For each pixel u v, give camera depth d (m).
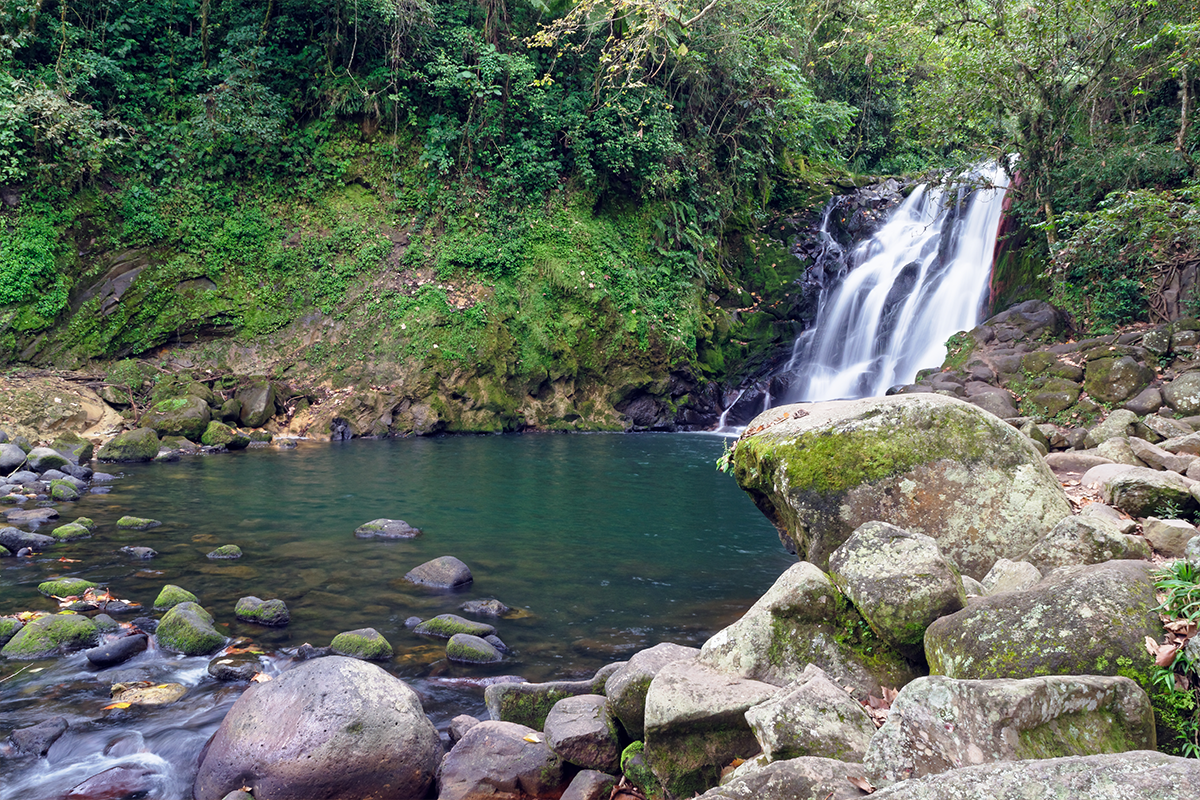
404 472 11.91
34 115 14.08
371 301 17.12
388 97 17.58
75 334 14.49
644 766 3.42
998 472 4.23
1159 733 2.56
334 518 8.78
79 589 5.96
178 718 4.16
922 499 4.22
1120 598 2.83
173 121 16.36
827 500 4.33
